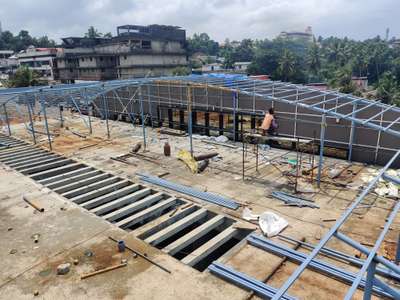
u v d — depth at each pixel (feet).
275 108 58.49
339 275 24.25
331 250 27.45
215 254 35.09
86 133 75.31
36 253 27.66
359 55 267.18
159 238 30.42
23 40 387.34
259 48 342.64
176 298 22.44
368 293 14.85
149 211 36.19
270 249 28.04
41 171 51.70
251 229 31.50
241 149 59.00
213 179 45.24
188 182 44.29
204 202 37.99
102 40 213.25
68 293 22.91
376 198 37.81
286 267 26.07
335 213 34.53
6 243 29.25
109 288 23.40
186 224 33.45
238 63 305.94
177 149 60.13
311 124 54.60
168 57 203.10
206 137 68.28
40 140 69.26
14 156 57.41
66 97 94.12
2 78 251.39
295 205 36.55
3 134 75.41
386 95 179.11
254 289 22.89
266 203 37.40
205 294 22.82
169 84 71.36
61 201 38.11
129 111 87.51
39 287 23.52
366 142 49.60
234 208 36.01
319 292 23.02
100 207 37.22
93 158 55.93
